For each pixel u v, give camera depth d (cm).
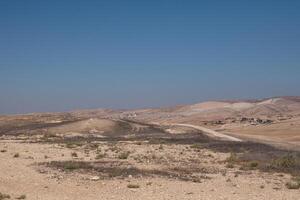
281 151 5200
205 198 2298
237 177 3100
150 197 2286
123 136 6975
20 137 6519
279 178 3105
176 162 3803
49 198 2197
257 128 14188
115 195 2322
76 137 6575
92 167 3219
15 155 3834
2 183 2528
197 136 7500
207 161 3981
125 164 3500
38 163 3388
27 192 2325
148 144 5453
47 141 5694
